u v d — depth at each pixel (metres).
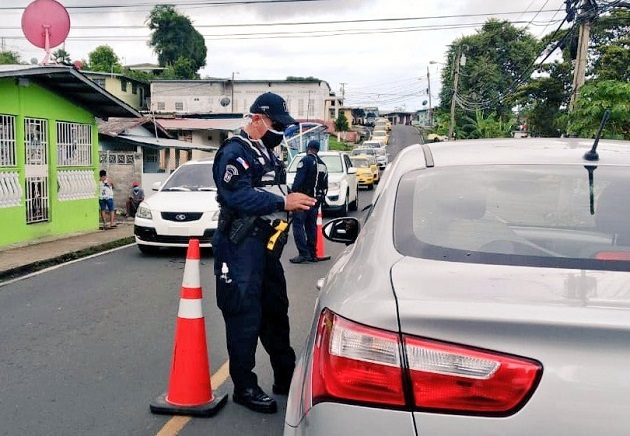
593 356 1.65
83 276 9.10
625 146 3.16
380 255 2.36
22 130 11.87
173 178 11.82
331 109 84.50
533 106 33.03
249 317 4.02
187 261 4.20
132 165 19.95
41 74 11.37
